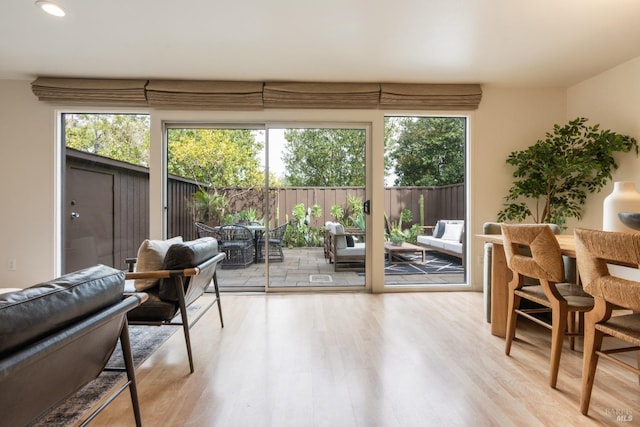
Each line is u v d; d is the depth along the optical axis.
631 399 1.55
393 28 2.47
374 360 1.96
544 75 3.32
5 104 3.34
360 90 3.44
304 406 1.50
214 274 2.48
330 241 3.66
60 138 3.45
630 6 2.18
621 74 3.06
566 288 1.98
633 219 1.57
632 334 1.28
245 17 2.32
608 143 2.99
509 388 1.65
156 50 2.79
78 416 1.42
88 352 1.03
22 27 2.43
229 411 1.46
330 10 2.24
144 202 3.57
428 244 3.97
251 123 3.60
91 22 2.37
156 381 1.72
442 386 1.67
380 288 3.57
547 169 3.24
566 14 2.27
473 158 3.62
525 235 1.78
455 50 2.80
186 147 3.59
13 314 0.72
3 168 3.35
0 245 3.35
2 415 0.74
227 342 2.23
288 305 3.08
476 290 3.62
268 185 3.62
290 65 3.08
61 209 3.46
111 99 3.34
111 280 1.11
